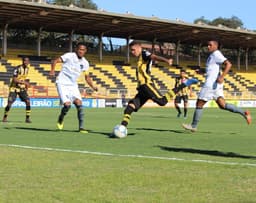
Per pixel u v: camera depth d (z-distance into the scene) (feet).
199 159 25.05
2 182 18.92
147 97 36.73
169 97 36.50
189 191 17.52
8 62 137.59
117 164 23.08
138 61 36.63
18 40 154.30
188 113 92.79
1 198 16.46
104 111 97.60
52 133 39.63
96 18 137.08
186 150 29.17
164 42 181.06
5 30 139.85
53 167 22.16
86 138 35.78
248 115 38.17
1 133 39.40
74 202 15.97
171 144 32.65
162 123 57.11
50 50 157.17
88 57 162.81
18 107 110.32
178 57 181.78
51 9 125.18
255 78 193.36
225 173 20.85
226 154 27.58
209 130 46.75
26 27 146.41
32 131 41.50
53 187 18.10
